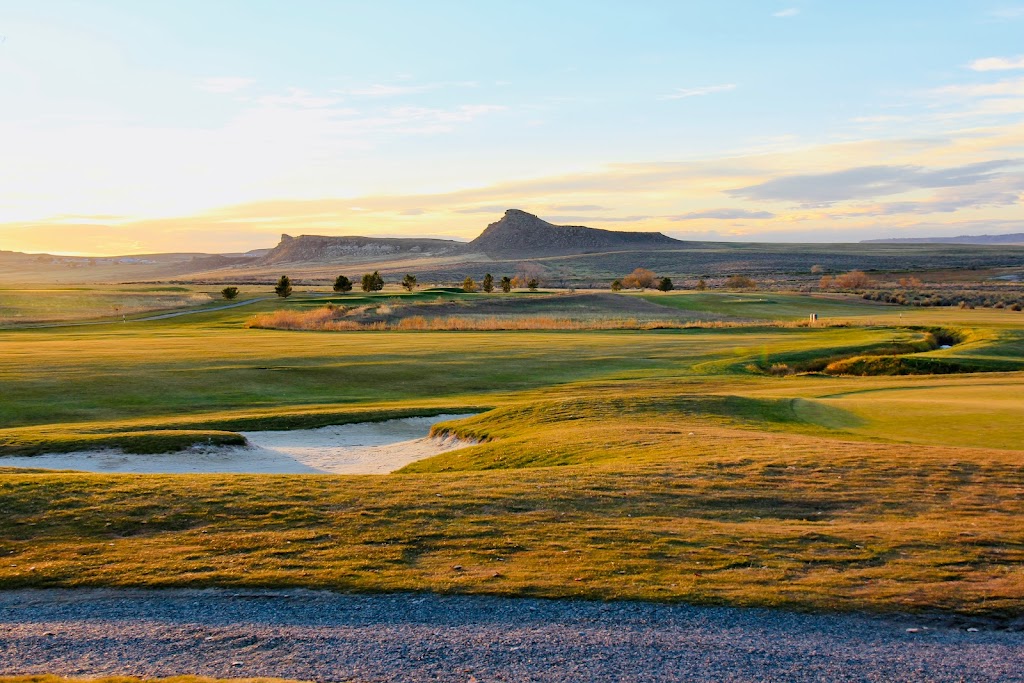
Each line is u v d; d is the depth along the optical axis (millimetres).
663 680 7219
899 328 60688
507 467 18625
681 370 42125
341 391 35625
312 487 14125
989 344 49156
